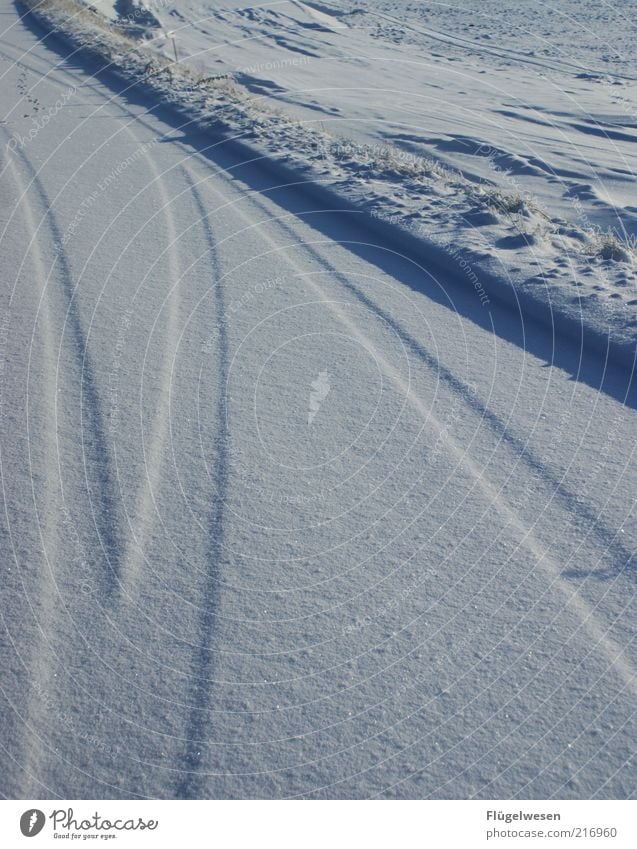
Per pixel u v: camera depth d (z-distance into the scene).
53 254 7.32
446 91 17.84
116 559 3.80
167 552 3.85
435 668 3.19
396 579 3.66
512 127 14.35
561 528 3.92
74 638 3.37
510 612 3.45
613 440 4.54
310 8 30.92
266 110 13.21
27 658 3.27
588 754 2.83
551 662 3.19
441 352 5.55
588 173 11.36
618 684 3.08
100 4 28.14
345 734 2.94
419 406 4.94
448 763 2.83
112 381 5.26
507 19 29.16
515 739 2.90
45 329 5.94
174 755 2.89
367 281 6.72
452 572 3.68
